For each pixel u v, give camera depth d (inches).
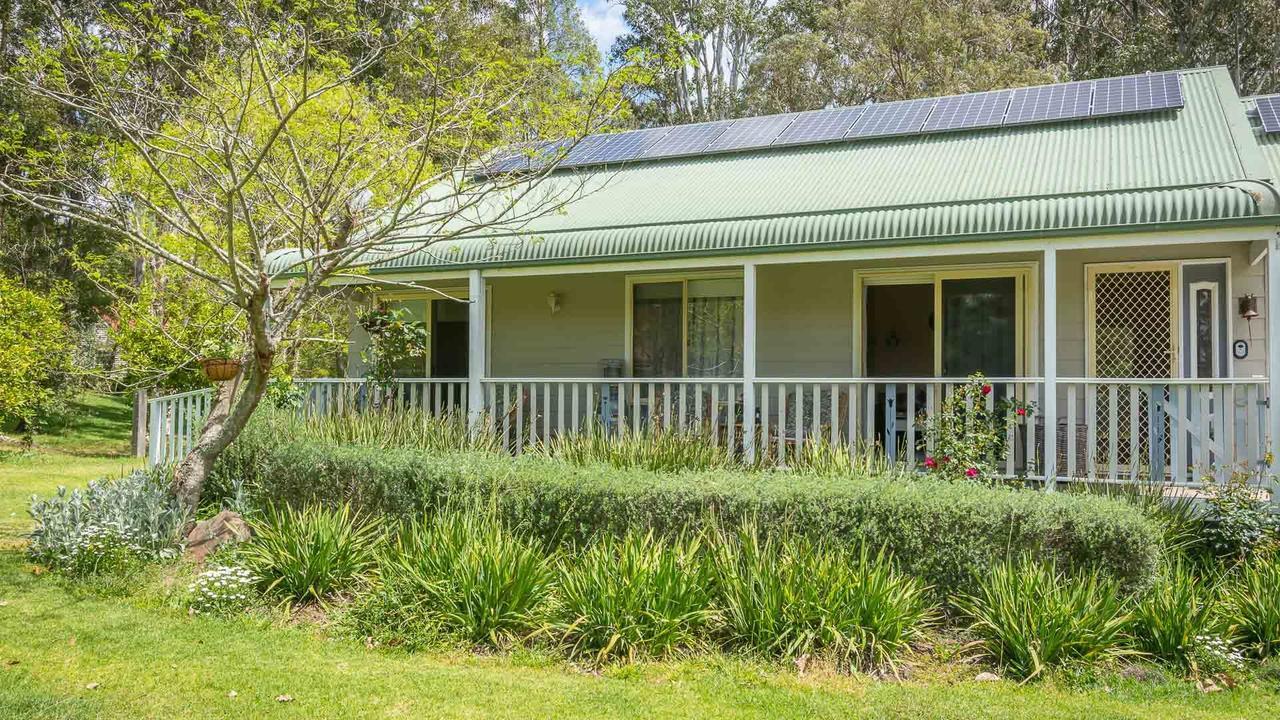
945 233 304.3
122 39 327.0
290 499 319.6
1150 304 376.8
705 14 1268.5
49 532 289.4
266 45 345.7
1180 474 294.2
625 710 184.5
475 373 376.8
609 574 228.4
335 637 230.7
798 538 243.6
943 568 237.1
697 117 1280.8
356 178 434.0
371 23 357.1
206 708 181.5
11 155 385.7
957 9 1080.2
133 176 399.5
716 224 341.4
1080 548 231.9
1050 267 298.4
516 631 229.8
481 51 546.9
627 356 447.5
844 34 1135.6
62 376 717.3
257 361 307.3
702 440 325.1
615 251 352.2
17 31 527.8
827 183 380.5
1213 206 274.5
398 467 293.6
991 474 289.1
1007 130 409.1
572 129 358.6
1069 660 209.3
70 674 198.7
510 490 275.0
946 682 205.8
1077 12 1220.5
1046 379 298.4
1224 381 286.8
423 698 189.3
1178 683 203.5
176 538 294.5
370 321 410.0
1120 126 383.9
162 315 554.3
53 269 927.7
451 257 376.8
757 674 206.5
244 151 305.4
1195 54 1072.8
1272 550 256.2
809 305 416.2
